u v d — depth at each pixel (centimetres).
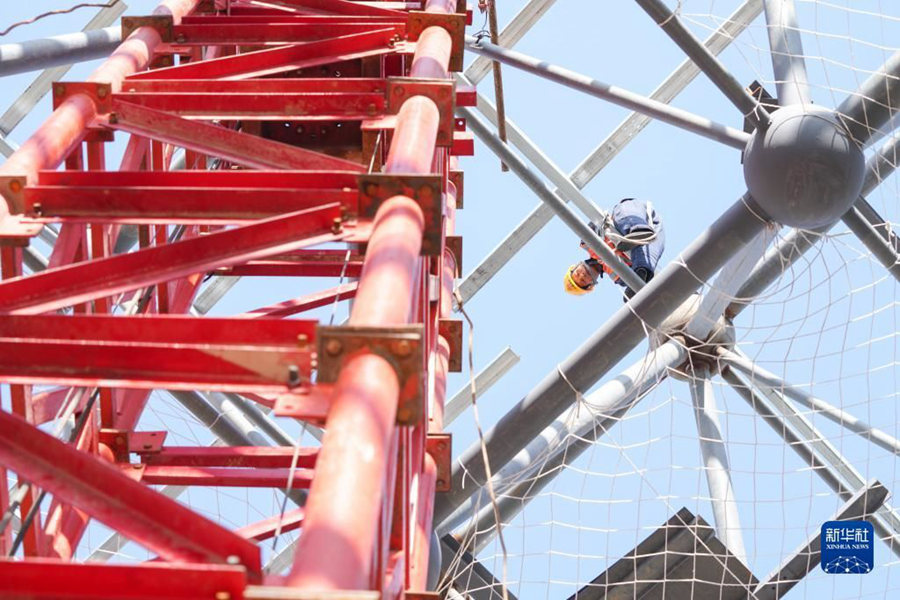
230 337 650
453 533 1471
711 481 1555
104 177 841
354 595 420
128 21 1158
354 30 1165
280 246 750
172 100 968
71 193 825
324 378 560
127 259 741
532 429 1327
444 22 1117
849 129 1236
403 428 666
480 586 1451
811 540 1454
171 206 816
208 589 454
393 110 949
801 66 1302
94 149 960
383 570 596
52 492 555
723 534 1511
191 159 1215
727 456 1586
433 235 752
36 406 853
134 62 1064
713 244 1280
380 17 1220
